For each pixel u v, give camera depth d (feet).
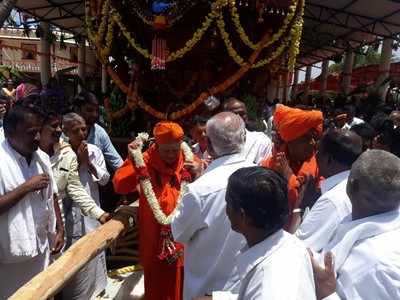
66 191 10.33
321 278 5.01
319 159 7.95
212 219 6.92
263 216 4.76
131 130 21.71
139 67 21.47
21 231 8.25
